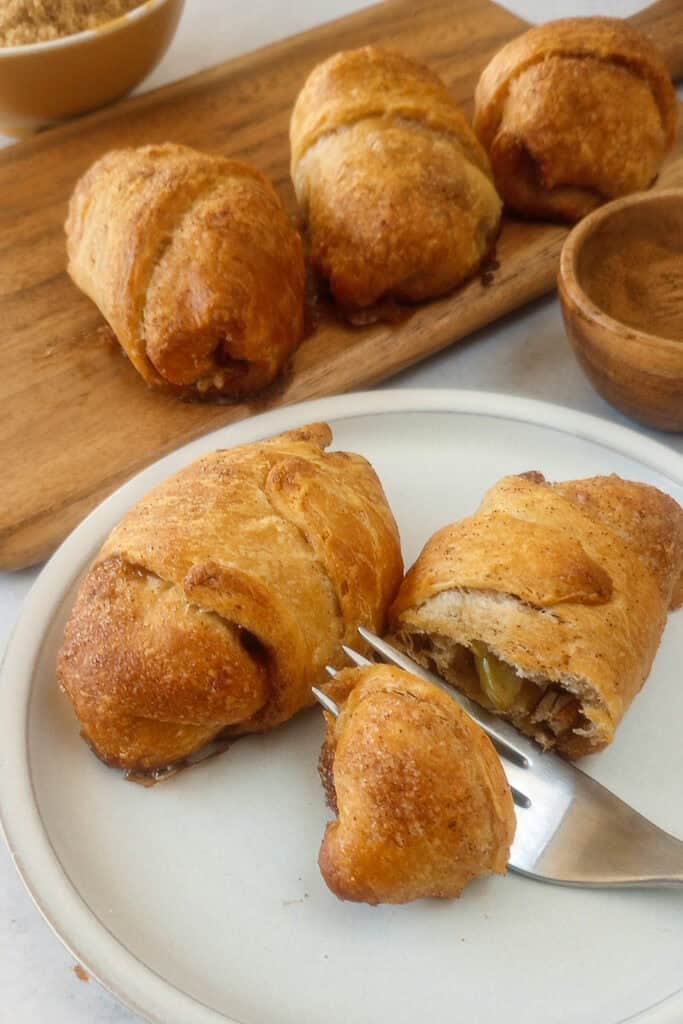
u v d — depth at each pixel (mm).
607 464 394
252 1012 298
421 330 439
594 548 338
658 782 333
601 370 401
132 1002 292
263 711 336
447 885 305
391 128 441
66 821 325
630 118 454
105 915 311
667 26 552
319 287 454
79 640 329
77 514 395
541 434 402
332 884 303
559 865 316
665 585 346
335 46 574
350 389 434
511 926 310
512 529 341
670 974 302
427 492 394
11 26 520
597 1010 297
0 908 323
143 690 322
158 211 412
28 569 399
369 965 305
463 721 305
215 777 335
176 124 535
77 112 548
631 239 424
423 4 599
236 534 333
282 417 402
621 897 314
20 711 336
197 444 394
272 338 415
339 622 340
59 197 504
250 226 414
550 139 450
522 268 455
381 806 297
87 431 417
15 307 460
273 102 545
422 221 427
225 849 323
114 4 530
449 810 297
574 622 325
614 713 321
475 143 456
